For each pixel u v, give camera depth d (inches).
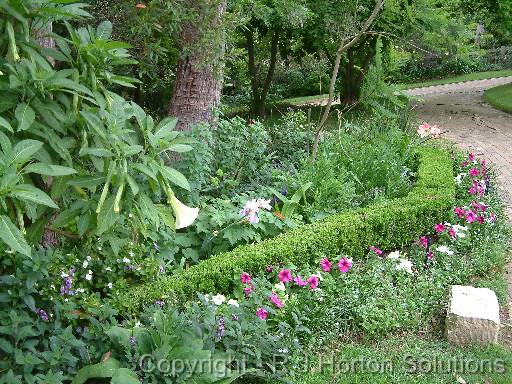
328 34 532.4
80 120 93.5
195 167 219.3
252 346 143.9
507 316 188.7
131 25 227.8
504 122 584.7
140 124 95.6
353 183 264.5
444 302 186.7
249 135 267.0
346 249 214.5
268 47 669.3
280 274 174.7
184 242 208.1
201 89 271.4
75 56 97.9
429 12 286.7
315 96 909.8
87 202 96.8
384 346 167.3
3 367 119.2
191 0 239.3
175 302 159.9
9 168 75.5
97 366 123.1
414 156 335.9
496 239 239.5
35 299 139.9
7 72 87.7
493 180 320.8
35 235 98.9
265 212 219.9
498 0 619.2
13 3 85.2
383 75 271.3
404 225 233.9
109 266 162.2
